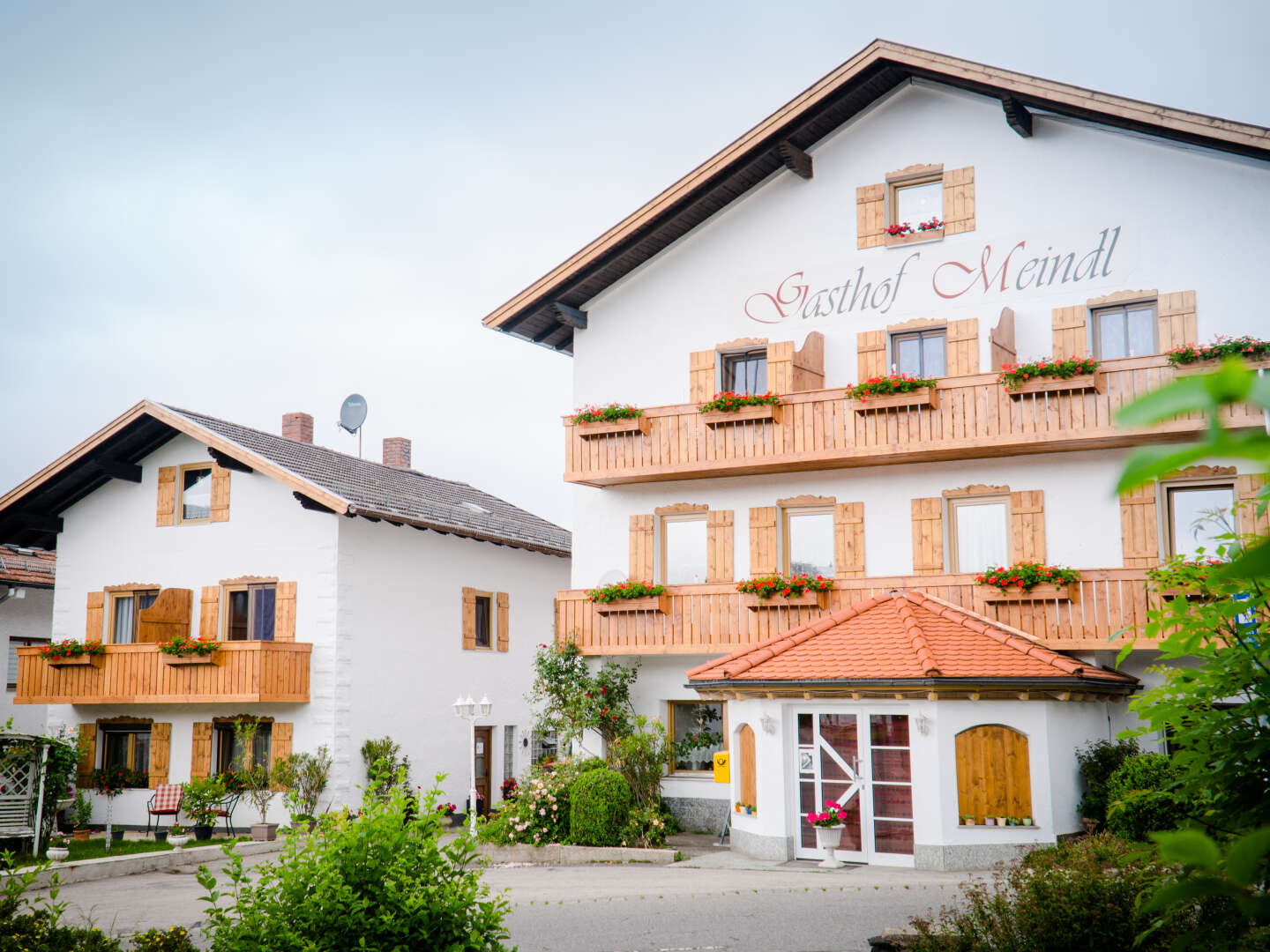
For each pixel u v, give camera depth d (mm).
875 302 20156
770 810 16719
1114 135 18703
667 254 21938
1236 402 1291
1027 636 17562
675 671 20969
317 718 23906
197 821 23359
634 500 21875
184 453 26266
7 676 28391
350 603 24406
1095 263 18609
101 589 26656
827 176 20766
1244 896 1551
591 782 18125
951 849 15438
